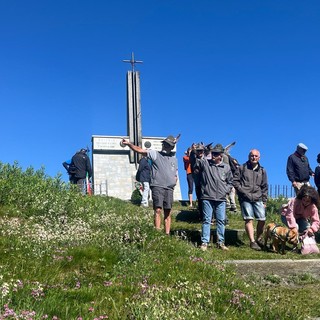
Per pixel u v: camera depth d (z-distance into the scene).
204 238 11.42
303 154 14.29
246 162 12.42
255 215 12.27
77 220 12.06
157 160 11.65
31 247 8.76
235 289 6.98
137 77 37.41
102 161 37.41
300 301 6.97
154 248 9.58
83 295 6.30
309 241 11.45
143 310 5.42
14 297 5.66
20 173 16.92
